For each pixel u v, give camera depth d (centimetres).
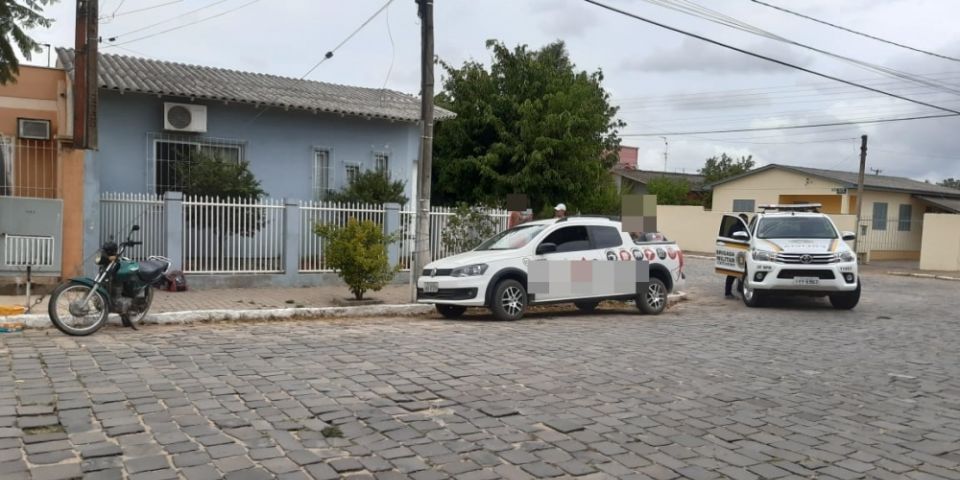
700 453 520
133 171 1584
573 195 2147
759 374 783
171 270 1337
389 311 1229
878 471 493
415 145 1953
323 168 1811
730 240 1612
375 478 455
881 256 3203
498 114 2219
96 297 934
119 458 475
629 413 614
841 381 761
